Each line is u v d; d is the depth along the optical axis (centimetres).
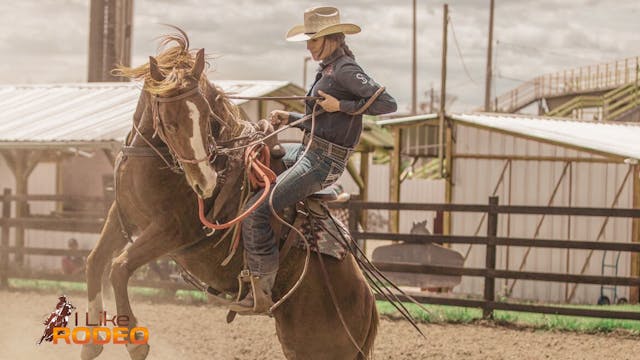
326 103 556
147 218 548
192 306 1304
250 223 554
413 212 2333
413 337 1091
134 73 534
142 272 1510
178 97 504
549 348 1049
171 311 1242
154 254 544
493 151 2019
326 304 591
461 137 2047
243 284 572
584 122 2488
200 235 554
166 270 1506
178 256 571
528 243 1243
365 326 614
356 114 561
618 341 1112
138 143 541
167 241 544
